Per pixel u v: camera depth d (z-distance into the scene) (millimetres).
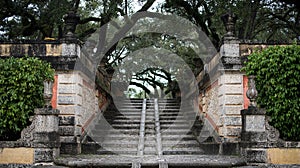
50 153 9102
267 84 9812
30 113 9898
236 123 11281
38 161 9000
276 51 9875
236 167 8461
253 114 9242
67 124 11398
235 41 11609
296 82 9531
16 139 10023
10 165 8898
